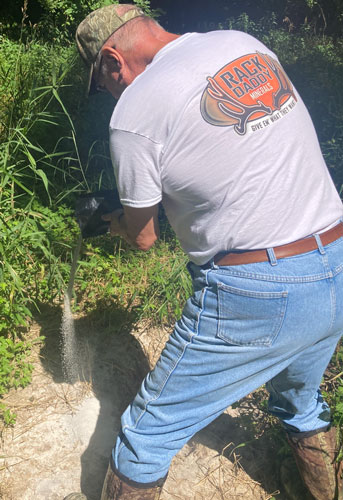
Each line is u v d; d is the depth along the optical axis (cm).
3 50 720
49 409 314
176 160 200
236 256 207
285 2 1634
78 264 388
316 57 984
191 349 221
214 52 205
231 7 1628
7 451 289
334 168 570
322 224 211
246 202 201
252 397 340
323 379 346
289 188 204
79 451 297
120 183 212
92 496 279
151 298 389
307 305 207
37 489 277
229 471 300
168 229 471
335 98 725
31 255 388
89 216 257
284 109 209
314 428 266
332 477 268
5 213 382
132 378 347
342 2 1600
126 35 215
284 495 292
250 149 200
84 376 337
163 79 198
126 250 445
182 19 1591
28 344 336
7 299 339
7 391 317
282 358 222
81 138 584
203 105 197
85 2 1070
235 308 209
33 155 523
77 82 639
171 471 297
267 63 213
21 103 493
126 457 234
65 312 336
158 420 230
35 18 1123
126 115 200
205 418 232
